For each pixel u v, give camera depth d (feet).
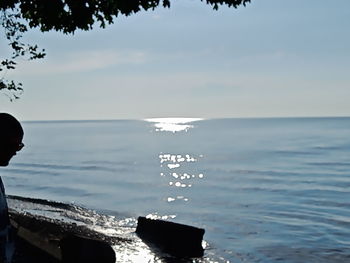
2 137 7.72
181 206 106.42
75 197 123.54
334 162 220.64
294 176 169.37
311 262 55.77
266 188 138.62
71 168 216.74
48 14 26.20
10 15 37.93
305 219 87.76
